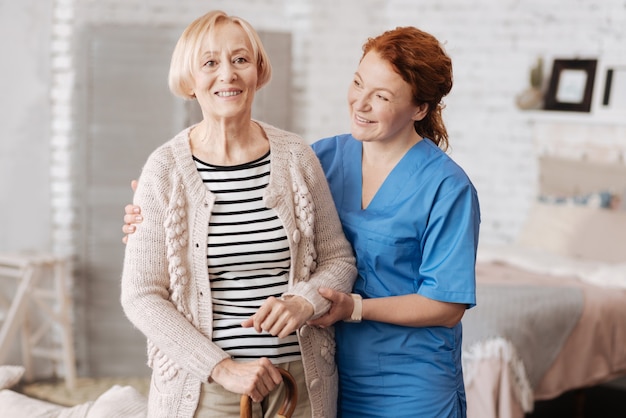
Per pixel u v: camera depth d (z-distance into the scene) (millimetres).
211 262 1783
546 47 5262
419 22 5633
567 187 5125
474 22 5477
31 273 4684
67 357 4891
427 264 1978
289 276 1837
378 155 2068
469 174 5578
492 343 3441
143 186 1802
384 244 1999
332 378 1942
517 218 5430
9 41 4918
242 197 1800
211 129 1812
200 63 1755
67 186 5066
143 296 1769
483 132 5508
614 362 3904
